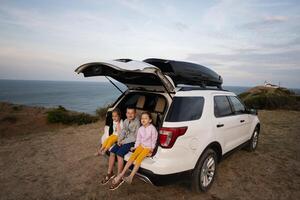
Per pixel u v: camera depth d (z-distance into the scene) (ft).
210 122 10.96
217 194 10.98
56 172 13.55
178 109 9.52
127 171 9.99
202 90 11.46
